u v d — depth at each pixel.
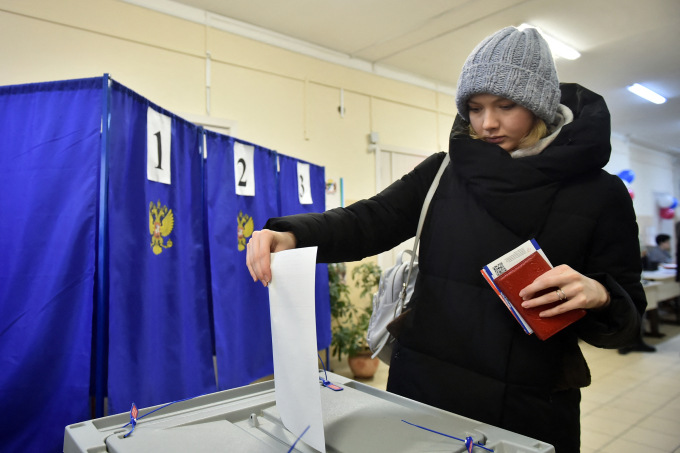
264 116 3.86
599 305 0.64
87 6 2.94
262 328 2.50
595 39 4.30
